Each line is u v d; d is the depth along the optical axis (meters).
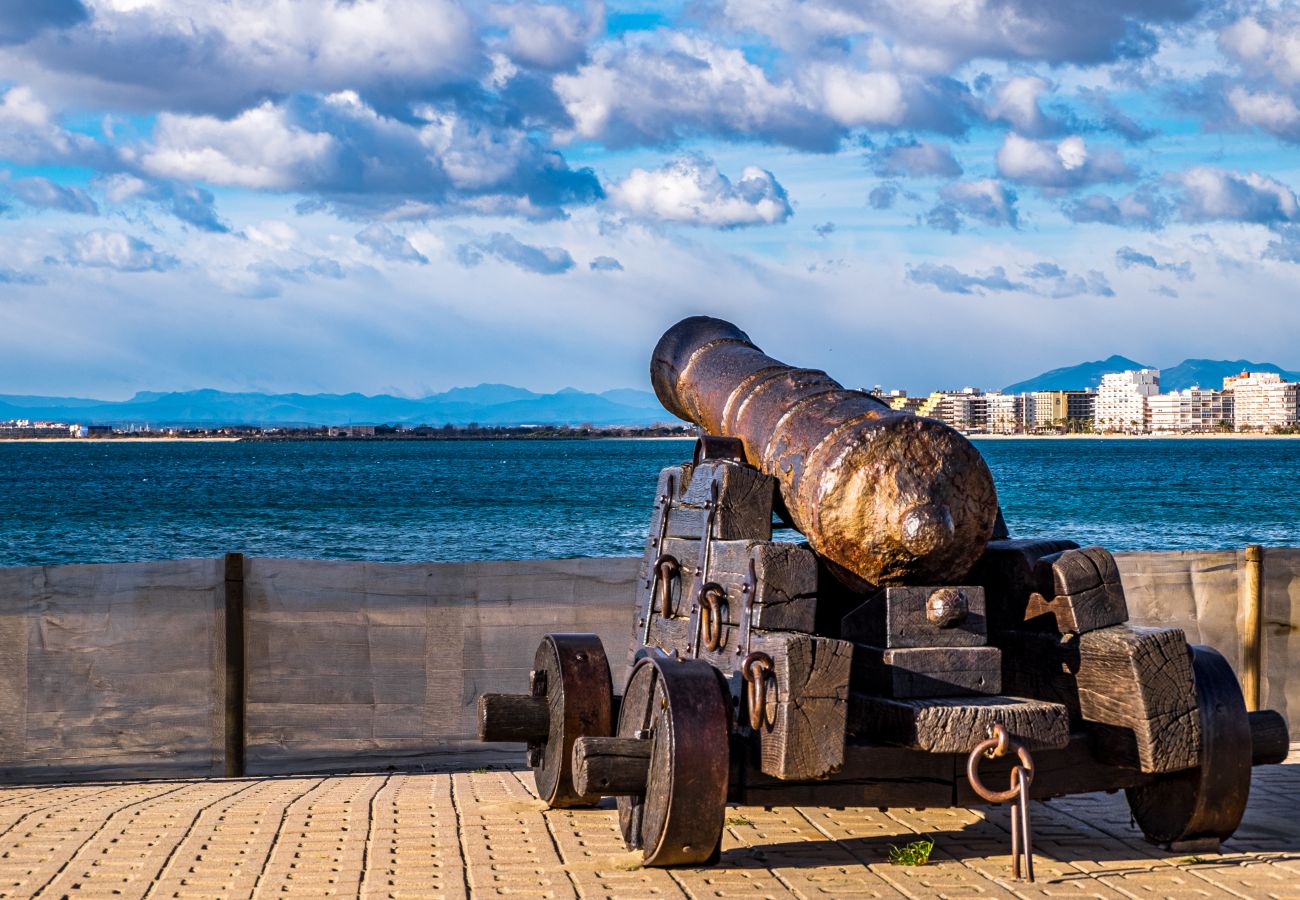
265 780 7.73
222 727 8.16
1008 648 5.56
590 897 4.60
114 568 8.11
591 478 75.06
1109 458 118.62
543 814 6.05
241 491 58.84
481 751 8.45
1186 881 4.88
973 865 5.12
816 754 4.77
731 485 5.57
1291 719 8.99
